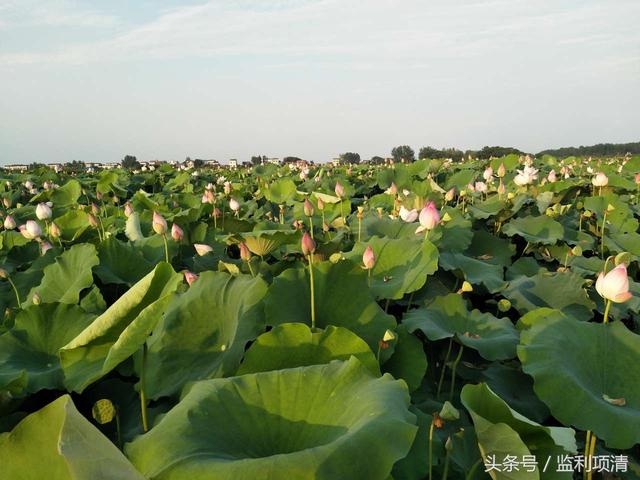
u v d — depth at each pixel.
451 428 2.92
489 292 4.51
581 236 6.22
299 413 2.23
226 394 2.25
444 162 16.20
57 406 1.93
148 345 3.06
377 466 1.81
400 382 2.28
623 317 4.27
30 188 11.66
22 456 1.90
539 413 3.11
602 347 2.96
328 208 6.98
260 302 3.10
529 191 8.47
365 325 3.24
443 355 3.67
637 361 2.88
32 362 3.40
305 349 2.70
